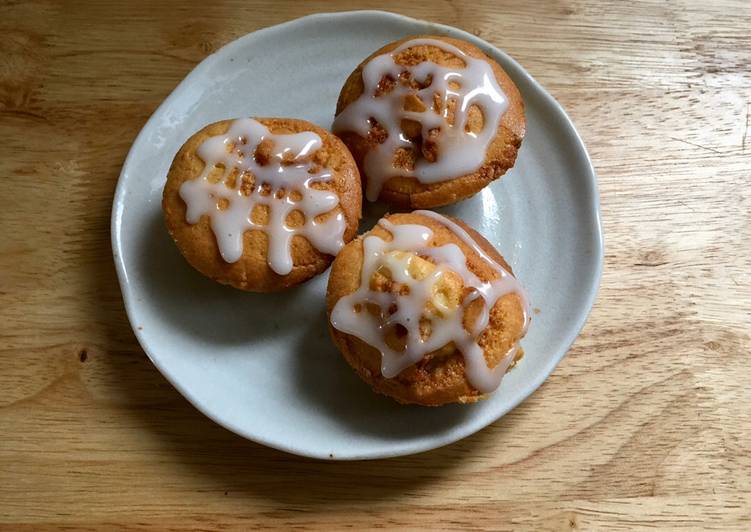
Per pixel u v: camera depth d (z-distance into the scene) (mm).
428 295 195
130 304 215
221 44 256
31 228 233
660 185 249
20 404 217
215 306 223
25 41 252
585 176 235
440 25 244
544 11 265
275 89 245
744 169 252
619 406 225
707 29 266
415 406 212
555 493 217
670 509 216
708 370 230
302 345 221
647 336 232
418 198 221
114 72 250
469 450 219
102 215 235
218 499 213
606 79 260
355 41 248
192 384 212
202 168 214
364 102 222
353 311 200
